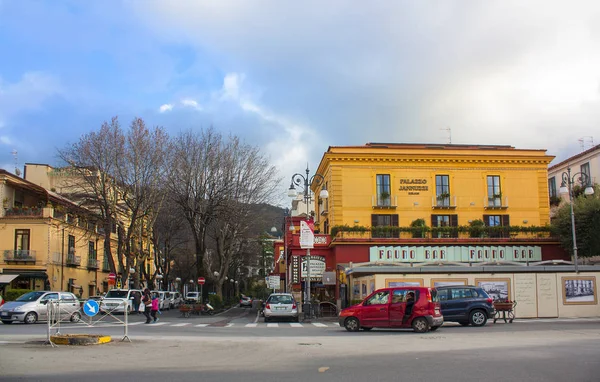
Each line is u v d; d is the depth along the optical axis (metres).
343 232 40.72
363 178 42.97
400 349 14.42
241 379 9.86
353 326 21.47
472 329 21.81
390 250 40.19
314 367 11.30
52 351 13.87
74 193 47.97
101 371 10.81
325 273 38.69
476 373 10.32
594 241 38.75
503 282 29.70
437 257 40.22
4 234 50.56
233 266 69.69
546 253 41.50
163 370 10.96
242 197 47.47
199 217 46.84
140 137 44.34
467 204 43.38
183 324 28.03
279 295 32.03
